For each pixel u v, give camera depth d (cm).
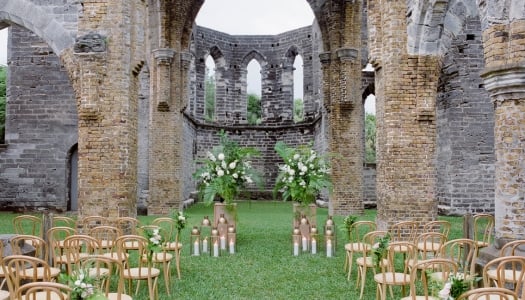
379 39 1100
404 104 1049
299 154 1108
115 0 1091
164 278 748
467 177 1733
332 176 1783
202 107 2775
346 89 1755
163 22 1852
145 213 1880
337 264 927
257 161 2825
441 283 446
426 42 1044
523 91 668
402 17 1056
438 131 1828
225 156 1119
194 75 2689
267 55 2881
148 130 1934
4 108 2452
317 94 2541
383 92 1077
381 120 1092
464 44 1744
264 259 973
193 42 2666
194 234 1022
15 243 636
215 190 1075
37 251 723
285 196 1107
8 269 550
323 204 2289
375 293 729
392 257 612
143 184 1905
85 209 1076
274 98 2866
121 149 1083
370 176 2200
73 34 1126
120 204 1076
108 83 1085
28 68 1983
